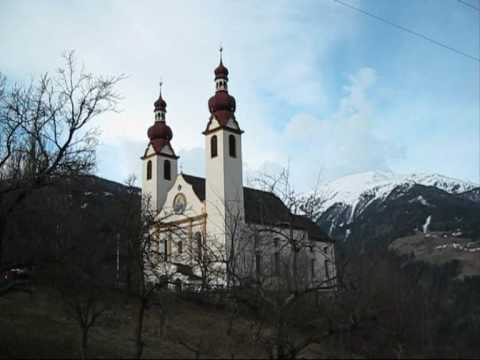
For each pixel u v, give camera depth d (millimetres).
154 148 83500
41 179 29547
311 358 29578
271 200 51469
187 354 30141
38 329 34125
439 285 51188
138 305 42844
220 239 63062
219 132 70812
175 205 74438
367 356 30875
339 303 31875
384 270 36125
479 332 38000
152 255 45281
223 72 74562
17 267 30078
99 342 31750
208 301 48188
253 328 37438
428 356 31484
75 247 31125
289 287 29391
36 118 30344
